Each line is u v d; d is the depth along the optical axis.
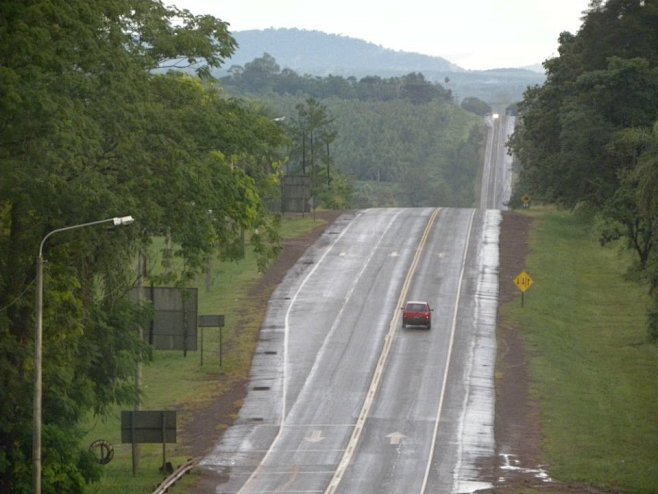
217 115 106.31
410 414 125.94
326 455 110.38
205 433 119.19
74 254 92.44
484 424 121.81
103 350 98.94
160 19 104.75
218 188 104.00
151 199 94.50
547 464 107.12
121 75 89.69
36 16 78.81
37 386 77.31
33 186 82.75
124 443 108.88
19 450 87.75
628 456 110.06
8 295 89.06
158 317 134.38
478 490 97.25
